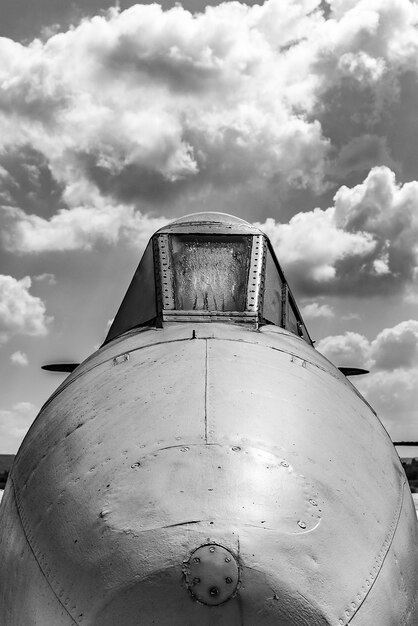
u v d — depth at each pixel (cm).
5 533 420
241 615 320
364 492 398
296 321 681
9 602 377
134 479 364
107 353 543
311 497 365
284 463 378
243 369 459
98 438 407
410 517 434
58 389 554
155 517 342
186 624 319
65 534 361
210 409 406
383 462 452
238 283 609
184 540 330
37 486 409
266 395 431
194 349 489
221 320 567
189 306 583
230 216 720
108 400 443
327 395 474
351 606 339
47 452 432
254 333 543
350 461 414
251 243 654
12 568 386
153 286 618
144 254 678
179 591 321
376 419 529
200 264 627
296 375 477
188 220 700
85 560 343
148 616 321
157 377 450
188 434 386
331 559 345
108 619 326
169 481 358
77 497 372
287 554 334
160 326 558
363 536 370
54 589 349
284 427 405
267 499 353
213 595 320
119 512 351
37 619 350
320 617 327
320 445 407
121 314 659
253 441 386
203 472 361
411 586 386
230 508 344
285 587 325
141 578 324
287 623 322
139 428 399
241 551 327
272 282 639
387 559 375
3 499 468
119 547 336
